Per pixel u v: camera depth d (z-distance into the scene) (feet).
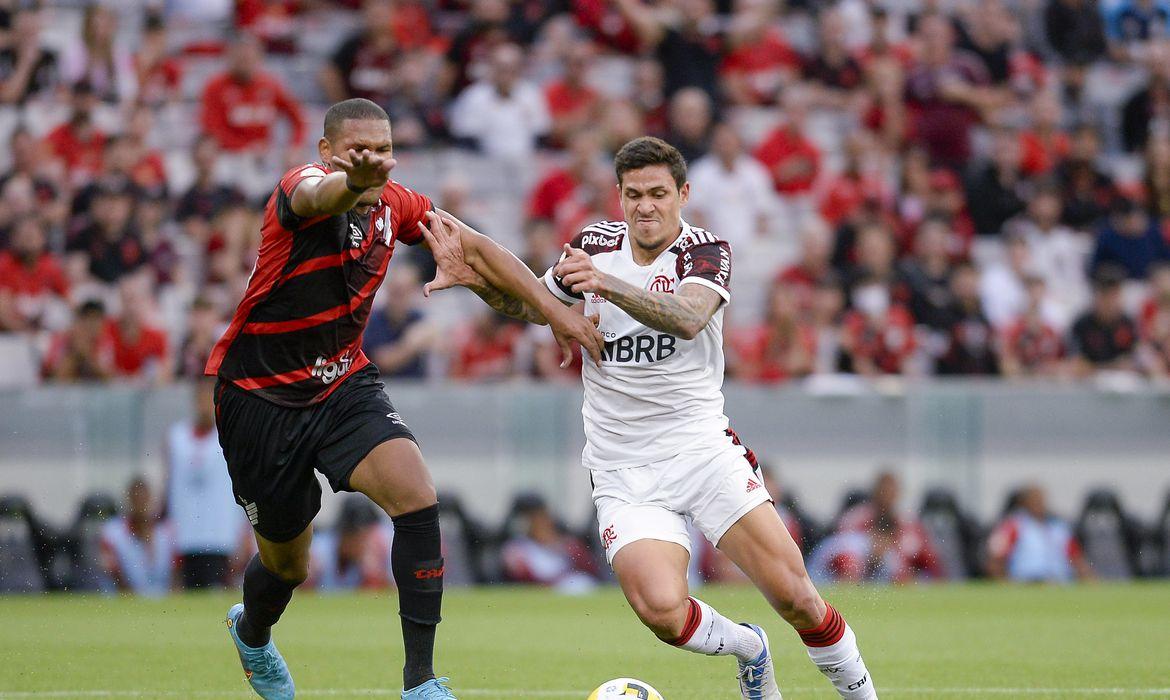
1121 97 218.59
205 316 150.00
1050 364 170.60
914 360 163.63
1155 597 133.90
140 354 153.28
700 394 61.57
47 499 136.46
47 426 136.77
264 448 61.41
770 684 62.44
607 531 60.85
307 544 64.39
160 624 110.93
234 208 167.63
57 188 172.65
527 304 62.90
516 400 142.92
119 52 196.65
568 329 61.77
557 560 142.72
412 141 190.08
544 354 154.30
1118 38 220.84
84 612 119.96
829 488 146.61
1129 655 90.68
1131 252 187.62
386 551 139.44
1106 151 214.28
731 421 145.48
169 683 76.95
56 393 136.77
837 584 145.48
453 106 193.47
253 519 63.10
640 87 192.95
